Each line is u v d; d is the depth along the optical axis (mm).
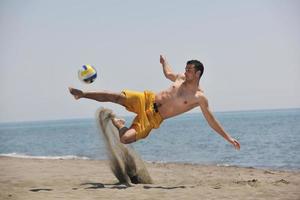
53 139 52531
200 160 20953
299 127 52375
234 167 15062
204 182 11062
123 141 8531
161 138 43969
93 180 11391
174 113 8773
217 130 8820
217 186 9812
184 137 44219
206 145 30938
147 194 8766
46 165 15742
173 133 56438
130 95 8656
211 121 8789
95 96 8453
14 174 12891
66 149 32188
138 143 36406
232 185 9906
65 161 17656
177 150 27641
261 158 20906
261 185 9789
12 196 8445
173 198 8305
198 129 69500
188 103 8711
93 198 8312
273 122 82812
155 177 12266
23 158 19766
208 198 8289
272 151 24078
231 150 26078
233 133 47969
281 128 52719
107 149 11047
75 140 47031
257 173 13125
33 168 14648
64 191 9148
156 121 8766
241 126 70062
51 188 9766
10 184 10664
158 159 22031
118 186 10062
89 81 8164
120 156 11023
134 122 8719
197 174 13008
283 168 16125
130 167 11031
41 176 12320
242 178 11914
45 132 91812
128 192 9016
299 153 22125
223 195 8586
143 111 8680
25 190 9289
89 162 17094
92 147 33344
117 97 8594
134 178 11016
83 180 11391
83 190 9297
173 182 11141
